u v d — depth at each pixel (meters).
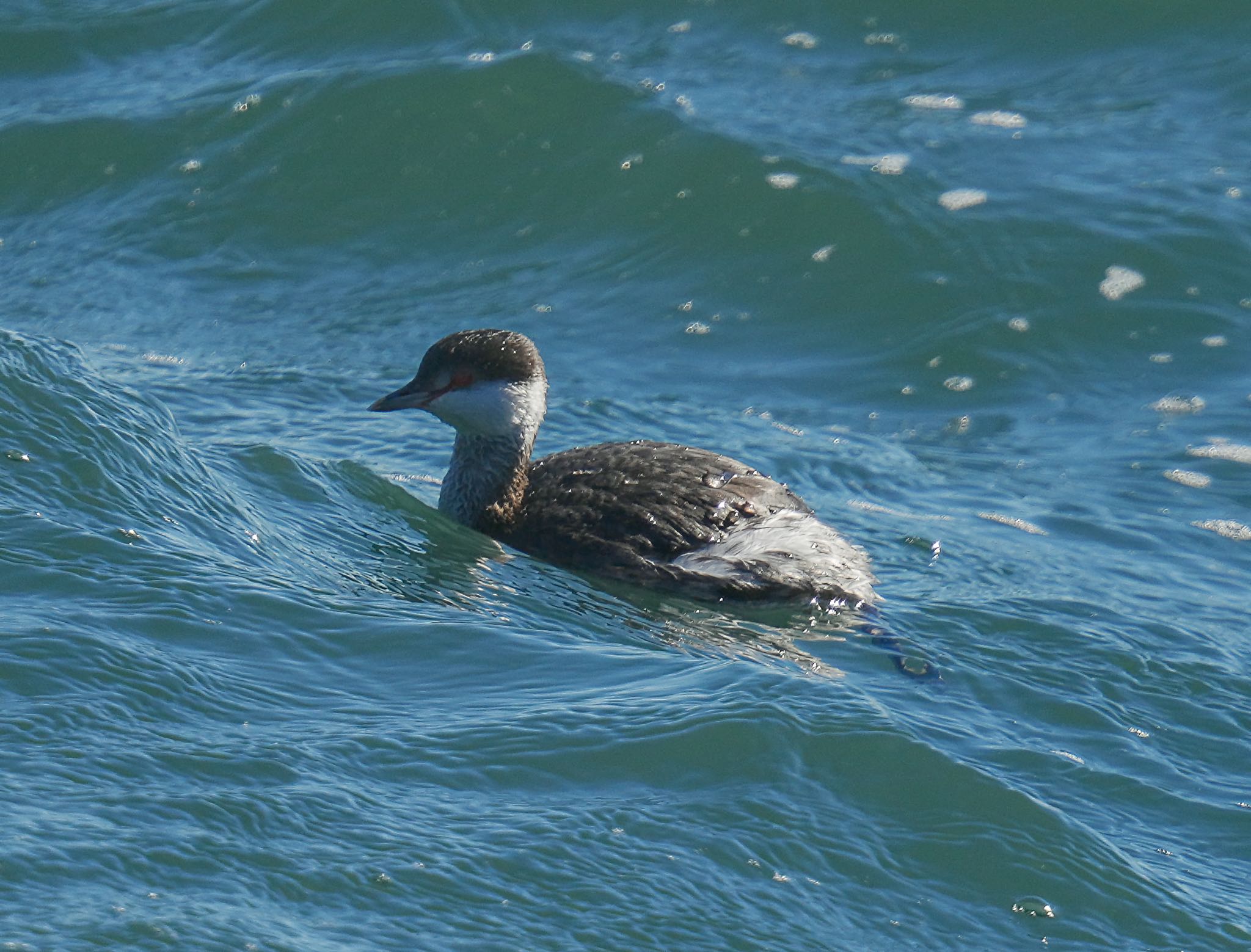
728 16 22.84
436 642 9.74
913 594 11.88
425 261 18.94
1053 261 18.28
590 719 8.70
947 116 20.75
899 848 7.96
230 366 16.52
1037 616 11.47
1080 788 8.96
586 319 17.86
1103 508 14.13
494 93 20.73
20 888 6.56
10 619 8.86
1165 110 20.92
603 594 11.55
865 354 17.22
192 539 10.71
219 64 22.25
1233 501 14.38
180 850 7.01
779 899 7.44
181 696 8.41
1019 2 22.84
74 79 22.17
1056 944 7.46
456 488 13.25
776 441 15.37
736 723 8.68
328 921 6.76
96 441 11.60
